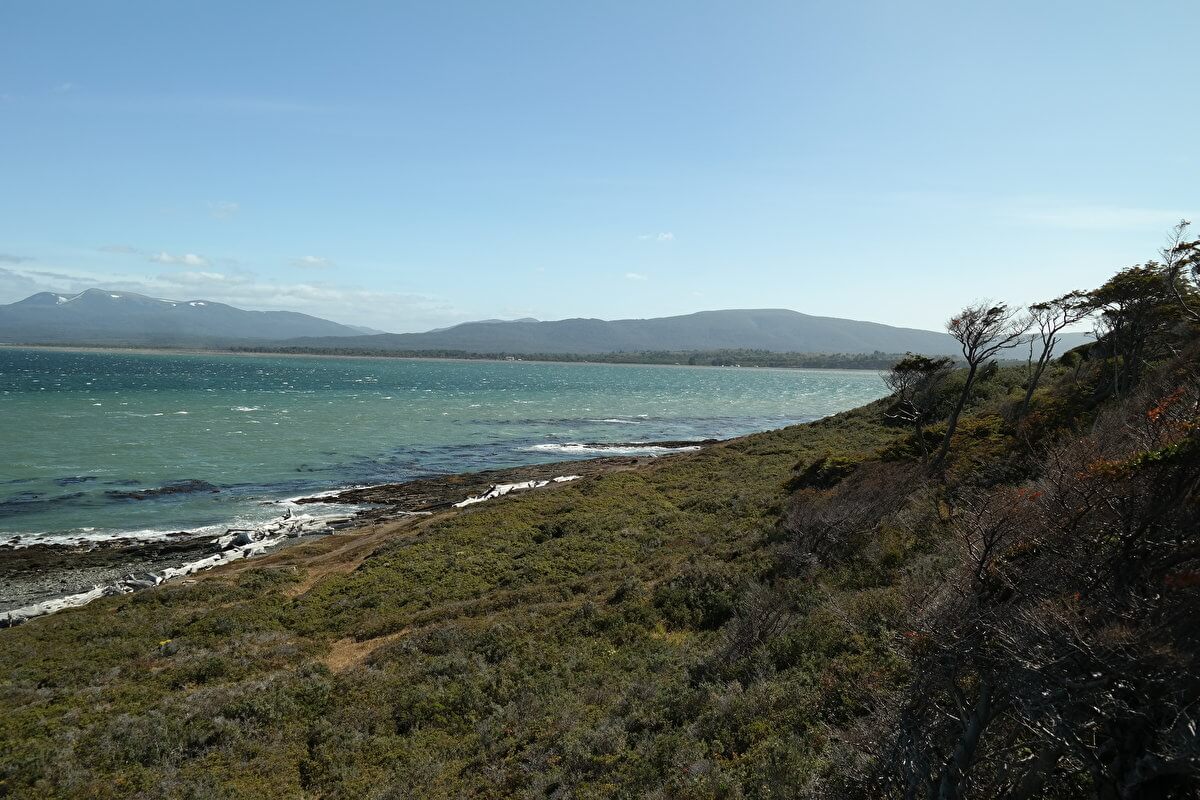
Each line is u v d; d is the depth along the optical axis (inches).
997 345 1017.5
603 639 670.5
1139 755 206.1
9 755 480.4
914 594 332.8
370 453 2464.3
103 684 647.8
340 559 1179.3
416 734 512.7
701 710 446.9
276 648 739.4
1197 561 233.8
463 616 809.5
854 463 1235.9
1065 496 282.8
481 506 1498.5
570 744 442.6
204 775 455.8
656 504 1357.0
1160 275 997.2
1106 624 222.2
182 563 1221.1
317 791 439.8
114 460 2080.5
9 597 1050.7
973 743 239.9
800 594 631.2
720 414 4335.6
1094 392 1165.1
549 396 5369.1
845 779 297.6
